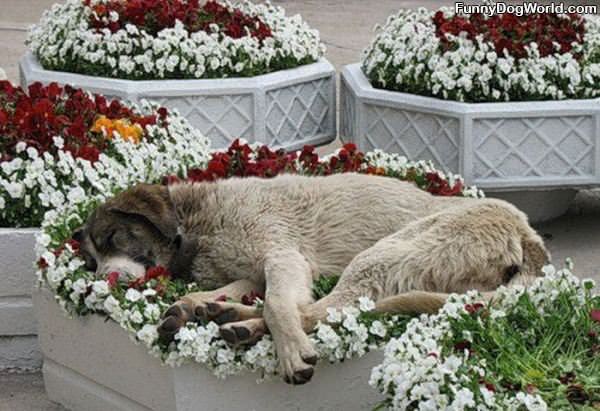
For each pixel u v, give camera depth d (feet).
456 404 17.94
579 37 35.50
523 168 33.06
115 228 23.72
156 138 30.94
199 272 24.18
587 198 37.86
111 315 22.61
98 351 23.70
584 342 20.94
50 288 24.27
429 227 23.20
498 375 19.51
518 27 35.35
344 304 22.47
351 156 29.40
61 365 25.04
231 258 23.81
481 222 22.98
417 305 21.94
